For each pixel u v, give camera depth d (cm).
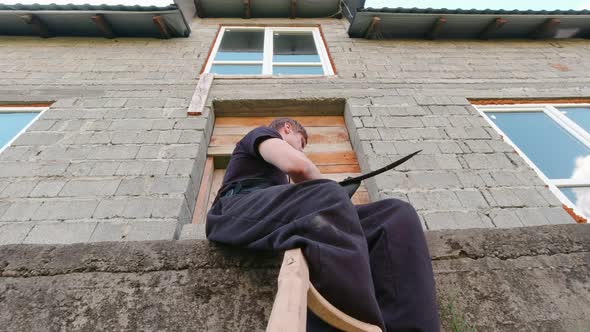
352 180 113
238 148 135
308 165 101
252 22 560
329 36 501
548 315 128
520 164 265
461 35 500
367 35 483
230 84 365
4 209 209
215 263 133
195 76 379
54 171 238
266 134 122
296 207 92
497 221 219
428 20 472
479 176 251
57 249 137
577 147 299
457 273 138
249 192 117
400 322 83
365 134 289
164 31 457
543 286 136
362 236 84
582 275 140
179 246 138
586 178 263
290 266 70
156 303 122
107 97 324
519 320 126
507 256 145
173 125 290
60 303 122
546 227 157
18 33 448
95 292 125
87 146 261
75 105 309
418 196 233
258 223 96
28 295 123
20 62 382
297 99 336
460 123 307
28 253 135
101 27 439
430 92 357
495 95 356
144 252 136
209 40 477
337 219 84
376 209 114
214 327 117
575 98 357
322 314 71
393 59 432
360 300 72
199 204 248
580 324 126
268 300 124
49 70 370
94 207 213
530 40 509
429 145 279
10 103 313
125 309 121
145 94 334
